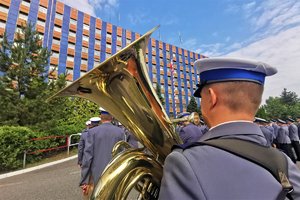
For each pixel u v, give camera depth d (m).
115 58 1.57
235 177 0.77
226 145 0.85
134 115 1.67
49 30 46.78
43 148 11.16
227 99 0.97
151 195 1.43
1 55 12.26
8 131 8.80
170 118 1.60
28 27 13.64
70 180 7.23
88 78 1.65
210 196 0.73
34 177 7.93
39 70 13.30
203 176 0.77
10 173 8.41
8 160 8.66
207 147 0.86
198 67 1.07
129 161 1.42
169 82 69.94
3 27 39.62
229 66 0.98
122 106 1.74
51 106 13.12
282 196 0.79
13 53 12.45
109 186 1.36
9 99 11.82
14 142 9.05
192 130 4.55
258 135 0.92
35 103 12.07
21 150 9.38
